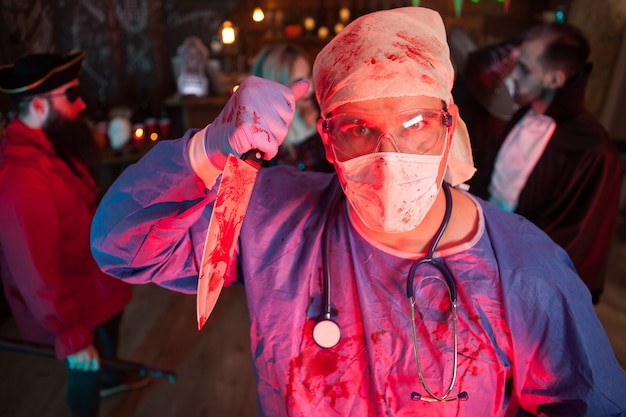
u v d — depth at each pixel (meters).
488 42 3.90
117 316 2.08
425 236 0.78
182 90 4.18
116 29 4.12
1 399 2.30
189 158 0.70
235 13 4.38
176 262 0.83
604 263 2.16
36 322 1.70
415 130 0.70
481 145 2.32
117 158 3.47
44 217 1.54
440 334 0.74
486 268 0.76
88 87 4.18
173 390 2.37
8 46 3.55
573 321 0.73
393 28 0.68
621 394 0.73
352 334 0.77
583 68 2.02
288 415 0.79
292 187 0.88
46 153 1.68
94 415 1.85
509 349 0.75
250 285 0.82
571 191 2.02
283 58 2.59
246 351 2.65
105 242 0.76
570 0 3.96
